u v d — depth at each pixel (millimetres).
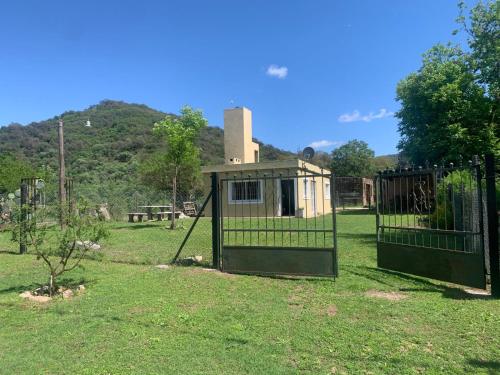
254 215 21297
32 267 8094
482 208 5695
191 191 28500
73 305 5379
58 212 6453
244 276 7031
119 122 50062
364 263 7996
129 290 6109
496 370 3393
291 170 20797
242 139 25625
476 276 5715
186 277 6945
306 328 4398
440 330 4305
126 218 24141
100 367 3518
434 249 6379
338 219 19344
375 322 4574
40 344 4062
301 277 6902
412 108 25203
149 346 3971
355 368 3447
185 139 16125
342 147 52969
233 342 4043
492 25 20969
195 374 3365
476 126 21641
